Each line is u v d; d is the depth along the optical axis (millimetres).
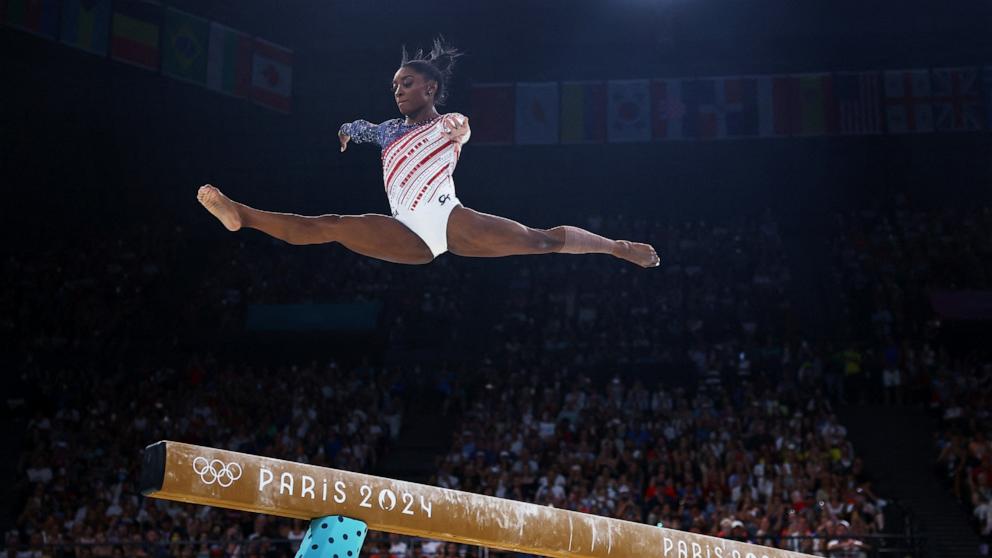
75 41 25219
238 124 33844
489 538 4797
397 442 24328
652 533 5250
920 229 30000
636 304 28062
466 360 27281
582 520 5047
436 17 34000
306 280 30281
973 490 19062
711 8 33094
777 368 25266
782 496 18562
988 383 23156
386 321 28734
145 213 33000
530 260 30719
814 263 30375
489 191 33938
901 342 25781
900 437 23125
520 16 33812
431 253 4828
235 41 28875
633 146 33531
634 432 21688
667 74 33281
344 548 4473
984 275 27891
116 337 28516
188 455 4152
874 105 29562
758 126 29750
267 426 23156
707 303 27750
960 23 32062
